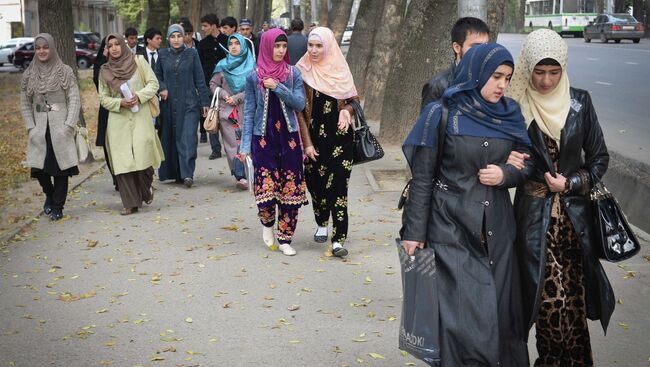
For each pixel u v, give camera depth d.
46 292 6.88
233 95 11.14
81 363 5.36
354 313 6.21
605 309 4.55
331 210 7.72
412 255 4.31
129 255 7.96
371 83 19.19
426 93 5.13
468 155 4.25
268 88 7.44
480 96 4.25
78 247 8.31
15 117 23.47
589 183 4.49
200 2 33.00
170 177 11.73
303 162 7.77
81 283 7.11
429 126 4.29
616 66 29.22
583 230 4.53
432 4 13.68
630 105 18.86
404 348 4.32
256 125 7.69
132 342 5.71
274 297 6.61
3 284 7.12
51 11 13.31
